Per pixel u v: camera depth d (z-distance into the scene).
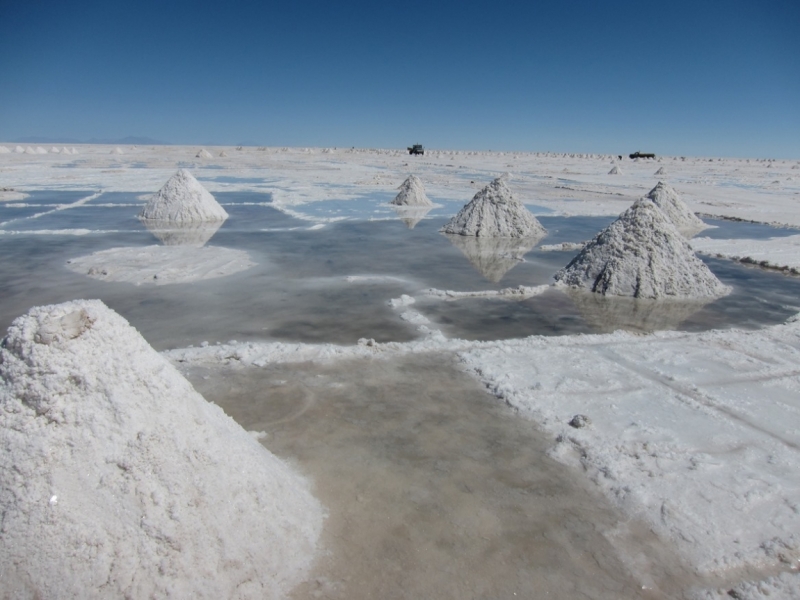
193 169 35.78
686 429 4.25
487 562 2.81
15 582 2.14
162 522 2.38
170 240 11.58
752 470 3.71
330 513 3.13
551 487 3.50
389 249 11.56
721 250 12.23
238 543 2.53
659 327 6.98
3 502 2.24
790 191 28.42
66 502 2.27
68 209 16.02
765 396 4.89
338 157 63.78
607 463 3.73
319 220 15.27
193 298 7.51
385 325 6.64
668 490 3.47
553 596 2.62
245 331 6.29
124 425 2.50
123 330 2.73
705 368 5.50
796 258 11.28
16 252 9.96
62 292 7.56
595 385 5.00
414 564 2.77
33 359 2.44
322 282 8.62
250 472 2.80
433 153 94.00
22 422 2.37
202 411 2.86
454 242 12.74
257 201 19.17
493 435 4.11
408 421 4.28
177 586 2.31
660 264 8.59
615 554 2.92
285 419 4.25
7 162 39.09
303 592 2.55
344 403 4.55
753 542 3.03
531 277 9.49
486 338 6.37
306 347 5.68
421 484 3.47
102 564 2.23
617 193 25.50
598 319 7.25
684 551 2.95
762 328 7.04
